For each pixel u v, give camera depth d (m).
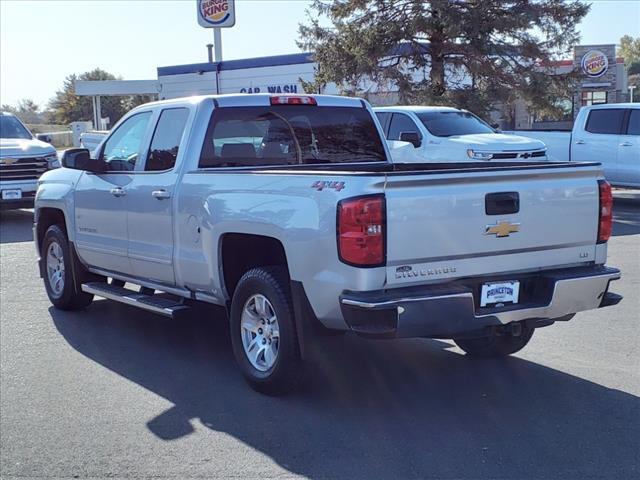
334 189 4.79
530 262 5.18
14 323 7.80
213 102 6.34
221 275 5.83
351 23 24.16
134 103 69.19
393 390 5.65
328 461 4.47
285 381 5.35
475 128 15.53
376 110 16.03
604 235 5.48
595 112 16.67
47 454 4.67
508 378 5.87
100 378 6.05
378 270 4.64
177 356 6.62
